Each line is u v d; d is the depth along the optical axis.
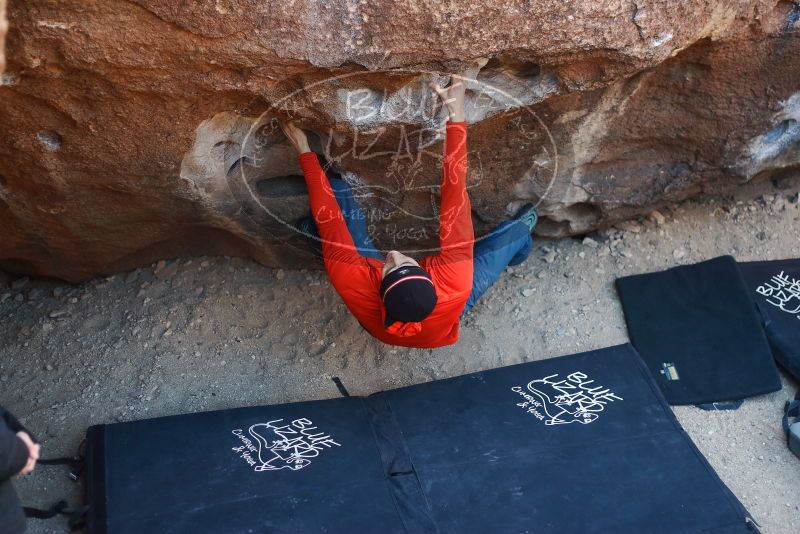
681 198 3.50
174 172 2.63
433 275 2.64
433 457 2.77
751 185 3.71
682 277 3.42
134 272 3.44
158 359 3.16
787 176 3.71
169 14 2.05
